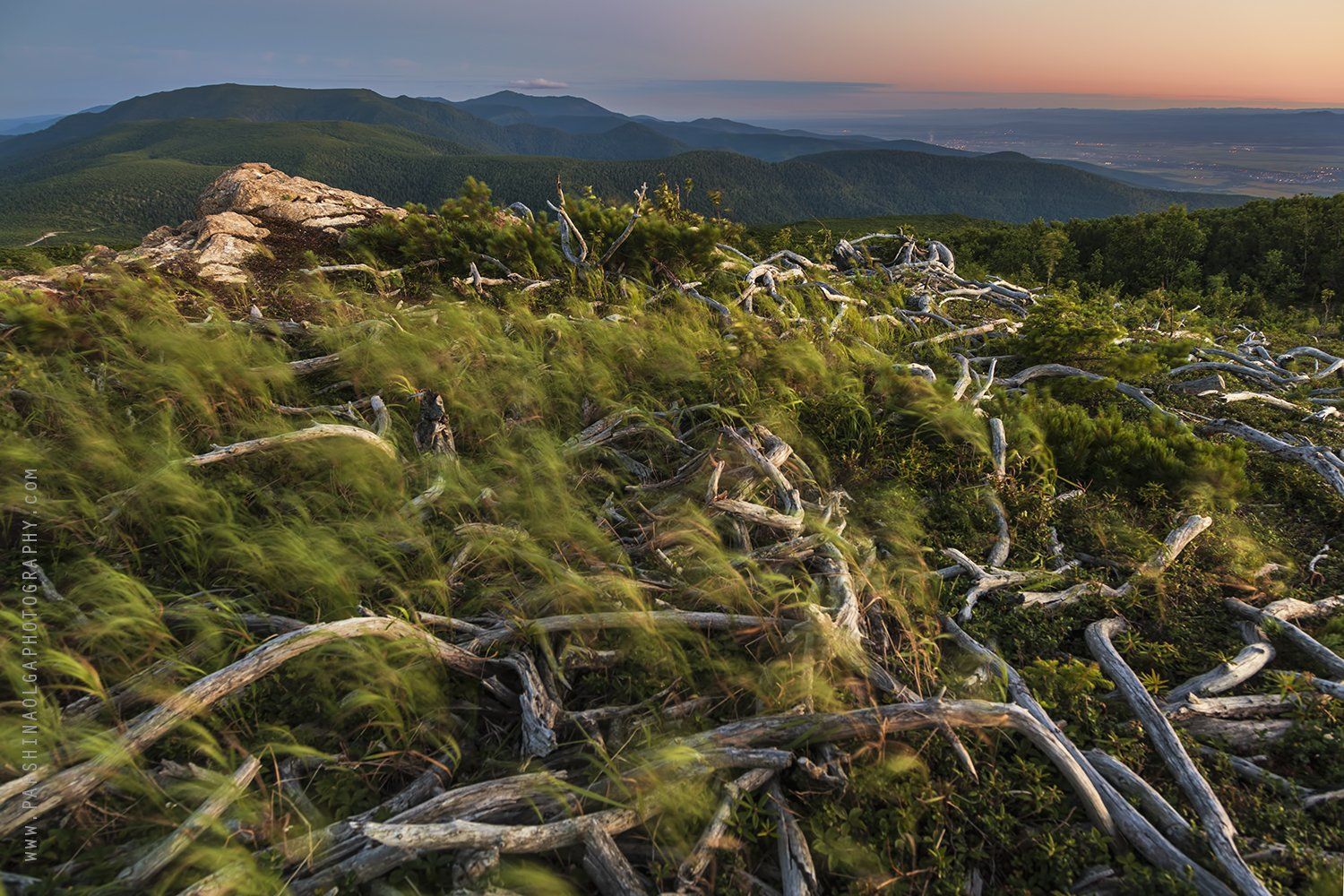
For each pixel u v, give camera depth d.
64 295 6.98
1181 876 2.56
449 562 4.00
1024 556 4.70
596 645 3.51
